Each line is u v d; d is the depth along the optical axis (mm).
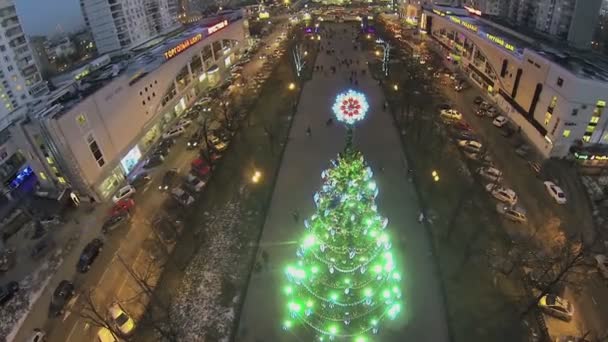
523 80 65688
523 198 49000
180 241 44562
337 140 64938
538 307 34250
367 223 25656
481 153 58344
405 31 134625
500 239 42406
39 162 50438
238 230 45656
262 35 135500
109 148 55094
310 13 170000
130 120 60969
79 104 49125
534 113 62094
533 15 99625
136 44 113500
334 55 110312
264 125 70875
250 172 56844
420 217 45125
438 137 64062
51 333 35312
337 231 25375
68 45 117250
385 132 67062
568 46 73000
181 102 80938
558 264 37500
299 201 50219
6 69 68688
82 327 35688
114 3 104438
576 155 54750
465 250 41094
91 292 38938
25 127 46531
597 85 50125
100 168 52844
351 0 196750
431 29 120188
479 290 36438
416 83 85750
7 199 55375
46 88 78375
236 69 102625
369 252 26781
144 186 55812
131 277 40438
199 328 34469
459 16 105562
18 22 71062
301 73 96125
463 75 93125
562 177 52719
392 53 108125
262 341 33000
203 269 40625
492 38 79438
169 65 74875
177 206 50875
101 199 52375
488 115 71812
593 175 52719
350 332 30734
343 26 144750
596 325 33250
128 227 47594
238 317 35062
